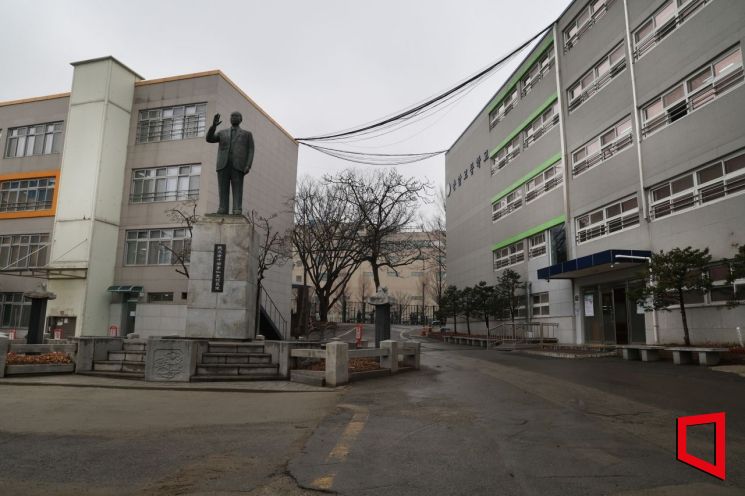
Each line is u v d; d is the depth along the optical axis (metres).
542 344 21.98
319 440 5.98
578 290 22.34
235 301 12.43
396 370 13.10
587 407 8.07
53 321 27.47
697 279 13.64
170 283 28.02
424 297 68.88
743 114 14.43
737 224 14.52
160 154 29.31
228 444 5.79
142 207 29.14
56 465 4.95
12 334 24.88
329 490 4.30
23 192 31.23
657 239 17.50
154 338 12.74
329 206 33.88
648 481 4.52
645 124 18.44
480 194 34.34
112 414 7.45
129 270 28.64
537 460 5.16
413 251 46.69
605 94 20.72
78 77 29.59
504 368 14.07
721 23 15.28
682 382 10.50
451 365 15.37
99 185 28.19
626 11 19.42
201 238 12.67
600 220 21.06
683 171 16.44
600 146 21.16
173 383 10.66
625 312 19.33
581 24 22.83
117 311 28.17
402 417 7.35
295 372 11.29
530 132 27.62
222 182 13.38
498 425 6.80
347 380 11.02
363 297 64.75
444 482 4.50
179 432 6.36
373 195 33.03
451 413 7.65
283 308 34.34
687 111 16.52
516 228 28.59
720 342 14.76
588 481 4.52
